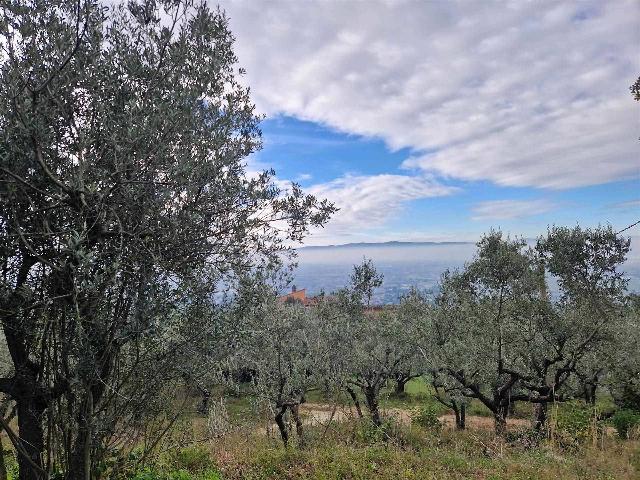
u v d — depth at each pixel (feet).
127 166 12.55
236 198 14.71
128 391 14.53
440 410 62.64
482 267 41.29
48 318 12.86
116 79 13.19
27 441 13.98
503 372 41.22
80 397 13.55
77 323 11.68
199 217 13.07
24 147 11.73
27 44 11.85
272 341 33.65
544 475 26.07
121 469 16.28
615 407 54.80
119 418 14.40
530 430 40.91
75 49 11.55
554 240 41.50
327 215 16.47
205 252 14.05
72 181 11.52
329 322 43.93
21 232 11.38
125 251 12.73
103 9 12.91
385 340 48.21
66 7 12.78
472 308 43.42
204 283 14.26
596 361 46.26
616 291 39.86
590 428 37.70
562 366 44.98
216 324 14.80
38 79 12.24
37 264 13.03
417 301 55.01
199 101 13.92
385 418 44.37
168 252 13.33
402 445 34.55
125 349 14.44
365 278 48.93
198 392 18.04
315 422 44.24
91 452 14.40
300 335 38.68
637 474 26.91
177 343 14.25
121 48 13.39
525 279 40.50
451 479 25.32
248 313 16.20
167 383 15.26
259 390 34.58
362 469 25.46
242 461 27.02
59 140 12.91
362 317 48.88
